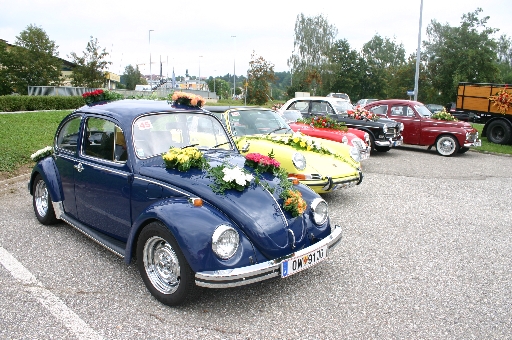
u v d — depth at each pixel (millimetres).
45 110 24438
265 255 3514
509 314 3648
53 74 35062
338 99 13500
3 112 21062
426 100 42375
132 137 4164
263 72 37125
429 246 5254
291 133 7926
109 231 4445
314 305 3732
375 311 3648
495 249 5199
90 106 5023
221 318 3477
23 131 12859
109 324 3346
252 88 37125
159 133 4371
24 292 3830
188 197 3637
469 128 13289
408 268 4566
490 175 10219
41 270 4285
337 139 9273
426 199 7648
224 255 3283
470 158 13109
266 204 3732
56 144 5309
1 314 3459
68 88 33031
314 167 6723
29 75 34312
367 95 65562
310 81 54062
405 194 8000
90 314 3486
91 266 4406
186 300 3514
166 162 3936
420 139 13906
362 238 5496
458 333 3340
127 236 4207
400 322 3479
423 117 13906
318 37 63344
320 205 4074
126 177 4098
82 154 4742
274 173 4227
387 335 3289
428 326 3432
